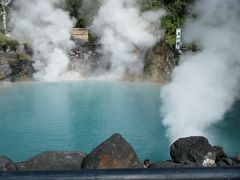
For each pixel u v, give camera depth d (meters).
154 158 7.95
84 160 5.29
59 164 5.55
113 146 5.22
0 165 4.90
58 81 17.00
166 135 9.45
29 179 2.33
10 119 10.85
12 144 8.79
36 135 9.40
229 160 5.93
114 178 2.40
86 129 9.88
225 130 9.95
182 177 2.40
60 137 9.26
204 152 5.93
